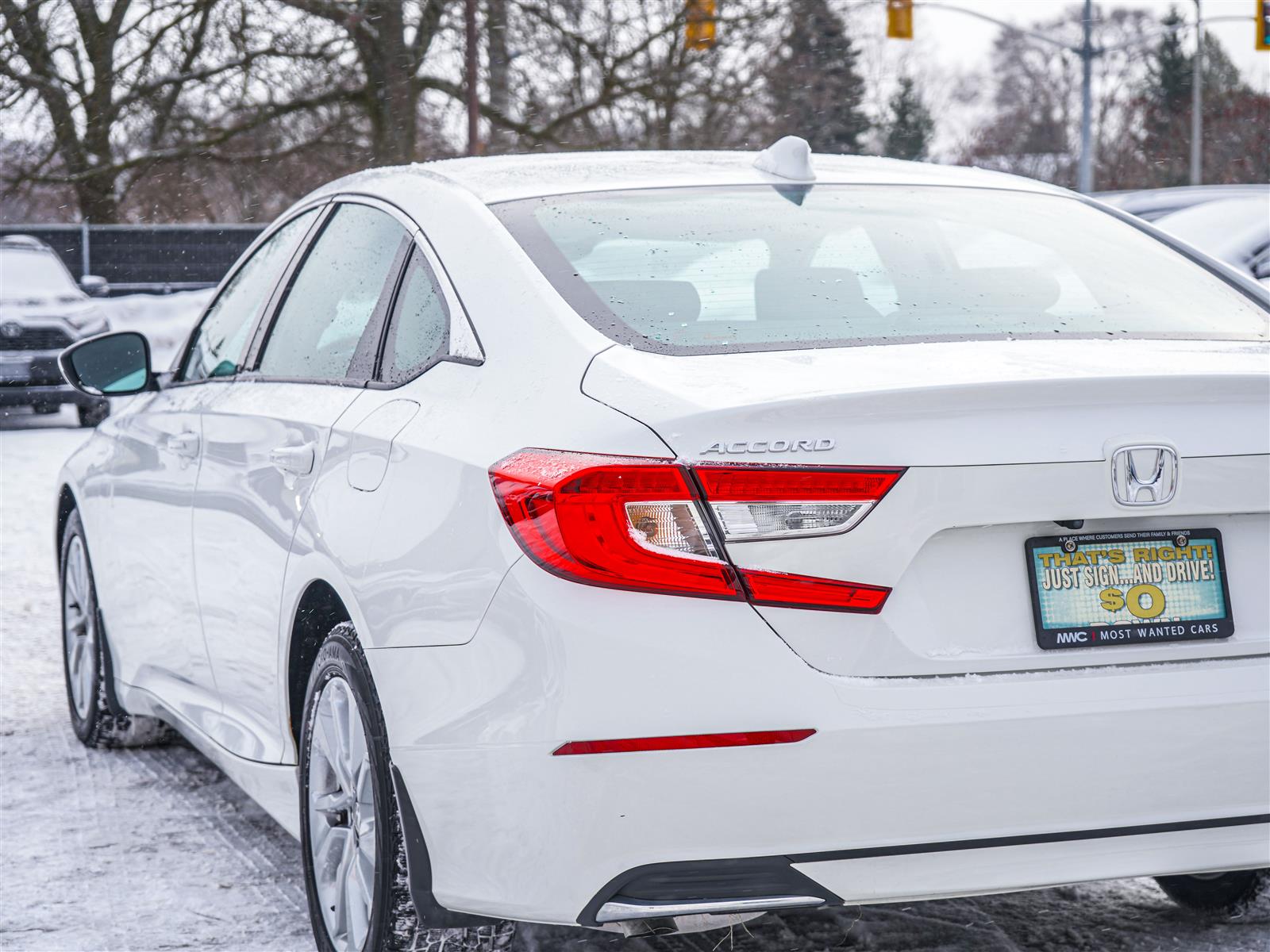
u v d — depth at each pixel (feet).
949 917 11.94
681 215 11.29
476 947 9.78
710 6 79.05
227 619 12.86
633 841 8.24
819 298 10.29
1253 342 10.52
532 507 8.59
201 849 14.10
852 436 8.46
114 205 89.56
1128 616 8.89
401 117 80.74
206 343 15.43
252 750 12.55
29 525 35.99
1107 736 8.64
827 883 8.47
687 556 8.29
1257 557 9.20
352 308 12.09
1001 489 8.61
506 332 9.92
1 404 61.77
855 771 8.31
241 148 89.81
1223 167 215.72
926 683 8.46
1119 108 241.55
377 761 9.77
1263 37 100.07
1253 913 11.75
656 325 9.70
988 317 10.42
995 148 248.73
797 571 8.34
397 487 9.85
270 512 11.79
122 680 16.51
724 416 8.39
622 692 8.20
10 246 63.82
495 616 8.68
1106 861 8.87
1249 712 8.89
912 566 8.59
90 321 62.28
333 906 10.95
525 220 10.99
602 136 82.12
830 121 85.66
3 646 23.30
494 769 8.60
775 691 8.23
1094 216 12.69
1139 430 8.86
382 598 9.65
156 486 14.82
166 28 77.82
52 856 13.88
